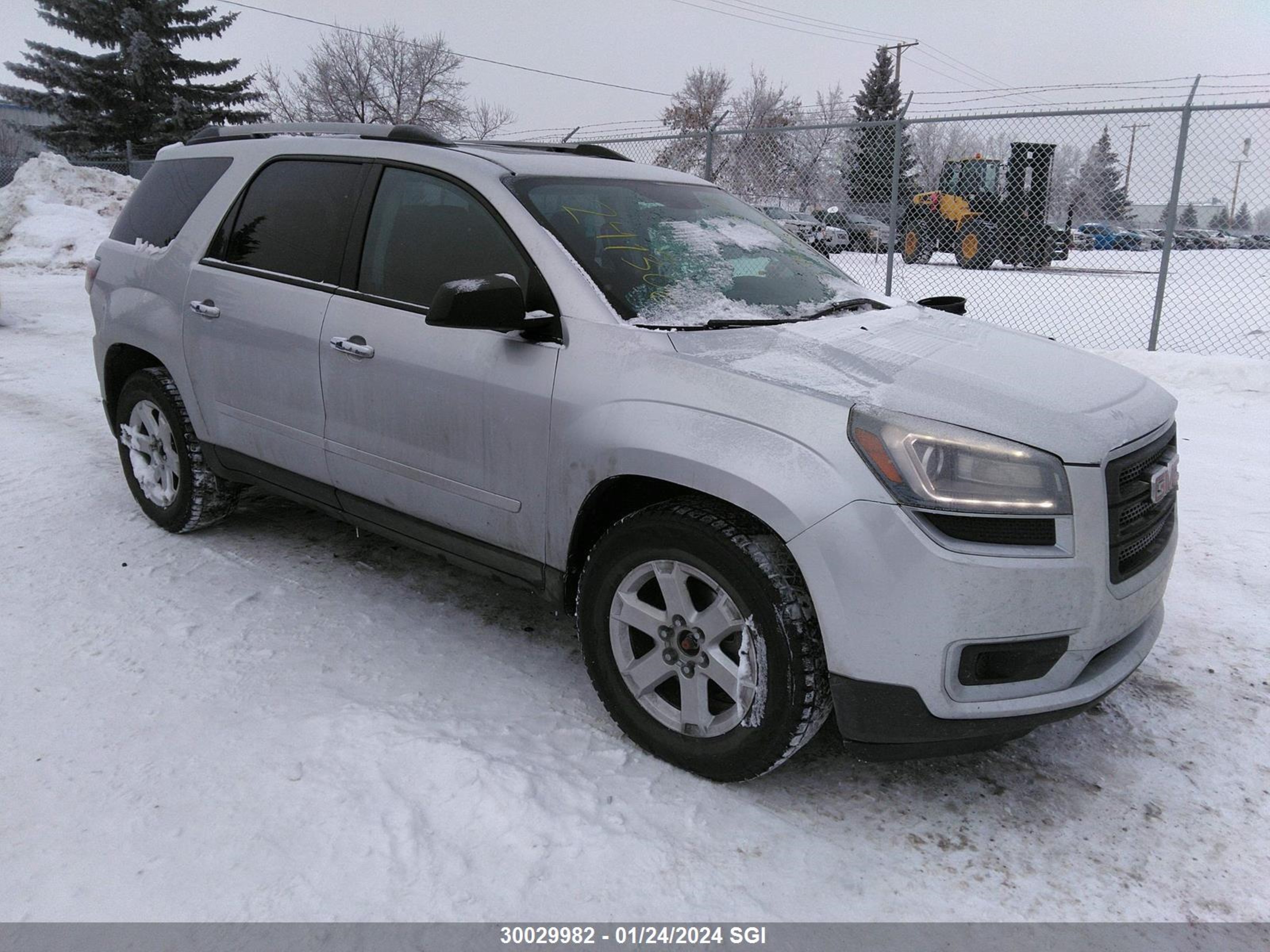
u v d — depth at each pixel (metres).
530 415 2.84
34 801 2.47
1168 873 2.36
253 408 3.72
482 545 3.12
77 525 4.40
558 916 2.15
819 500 2.30
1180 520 4.79
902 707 2.33
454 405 3.02
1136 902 2.26
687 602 2.59
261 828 2.38
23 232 18.52
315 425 3.49
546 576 2.96
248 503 4.79
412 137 3.46
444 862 2.29
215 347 3.80
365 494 3.43
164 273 4.06
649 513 2.60
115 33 39.31
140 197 4.46
